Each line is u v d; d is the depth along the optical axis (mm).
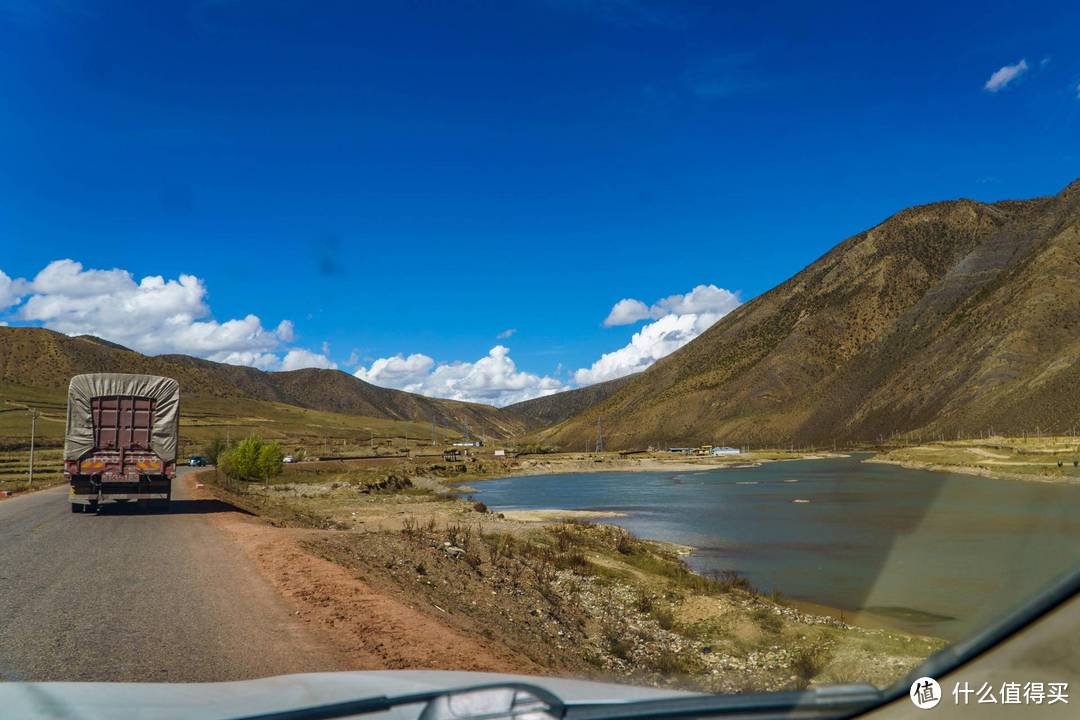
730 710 1755
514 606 14281
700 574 22438
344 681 3338
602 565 21750
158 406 24062
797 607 15609
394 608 10039
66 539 17500
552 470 139000
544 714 1825
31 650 7668
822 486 73625
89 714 2879
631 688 2887
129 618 9250
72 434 23375
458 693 1924
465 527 27984
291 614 9531
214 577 12375
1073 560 1376
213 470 81125
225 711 2732
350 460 128500
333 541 17984
